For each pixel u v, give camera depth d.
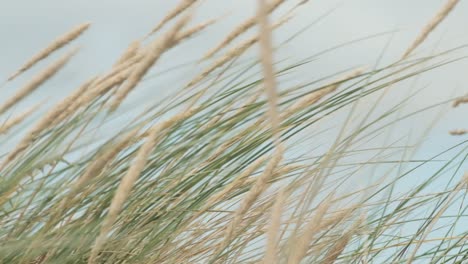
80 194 3.86
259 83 4.03
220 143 4.08
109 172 3.91
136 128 3.67
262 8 2.45
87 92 3.70
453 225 4.12
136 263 3.96
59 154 3.80
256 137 4.09
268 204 4.02
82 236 3.81
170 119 3.84
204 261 4.08
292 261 3.21
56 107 3.67
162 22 3.87
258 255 4.09
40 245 3.73
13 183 3.78
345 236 3.70
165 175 4.04
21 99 3.62
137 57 3.79
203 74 3.92
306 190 3.43
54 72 3.65
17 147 3.67
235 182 3.92
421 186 4.13
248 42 3.88
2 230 3.86
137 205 3.98
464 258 4.09
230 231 3.63
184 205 4.08
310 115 4.00
